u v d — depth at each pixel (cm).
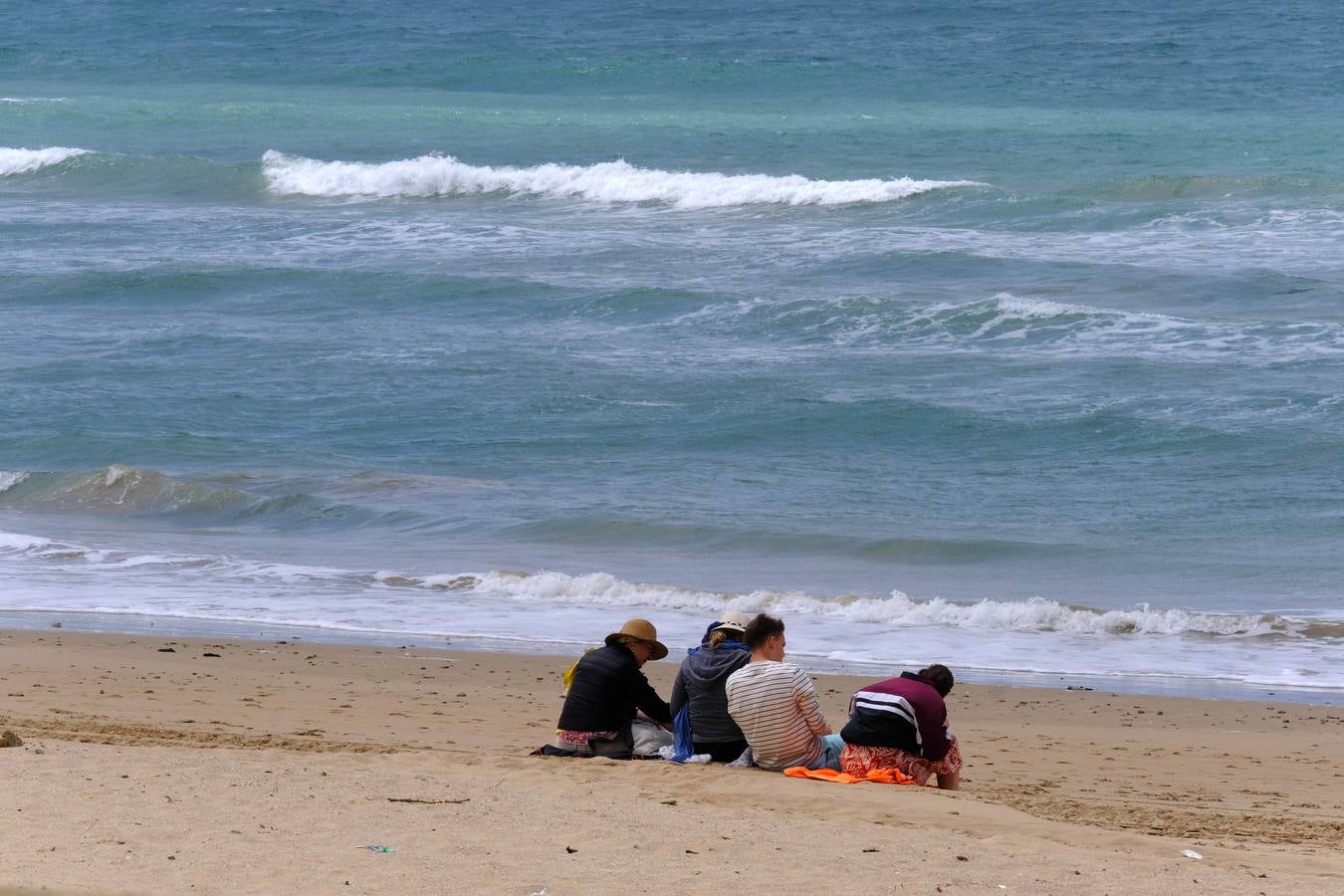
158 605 5378
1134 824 2666
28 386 9388
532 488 7400
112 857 2017
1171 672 4659
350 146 18038
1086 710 4144
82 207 15512
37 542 6481
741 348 10050
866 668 4666
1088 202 13725
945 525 6731
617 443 8181
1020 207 13912
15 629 4891
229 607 5362
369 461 7931
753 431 8338
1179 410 8406
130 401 9069
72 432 8325
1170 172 15512
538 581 5706
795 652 4881
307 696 3934
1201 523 6688
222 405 8969
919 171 15838
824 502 7150
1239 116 19425
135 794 2381
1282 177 14500
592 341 10281
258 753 2806
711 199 14812
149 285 11850
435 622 5178
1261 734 3872
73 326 10919
